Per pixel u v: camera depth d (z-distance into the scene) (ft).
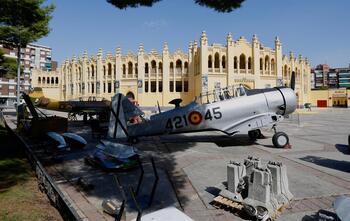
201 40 160.86
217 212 19.57
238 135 61.52
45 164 34.60
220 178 27.76
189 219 14.99
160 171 30.83
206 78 160.04
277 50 178.91
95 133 61.11
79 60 224.33
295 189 23.99
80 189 24.76
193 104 48.34
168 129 47.75
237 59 167.43
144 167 32.68
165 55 186.80
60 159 36.35
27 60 354.74
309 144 49.39
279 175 19.92
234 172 20.16
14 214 18.71
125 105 47.80
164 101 185.98
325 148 45.19
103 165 31.12
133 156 31.55
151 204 20.79
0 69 104.37
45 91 262.06
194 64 181.16
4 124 79.66
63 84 255.50
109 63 202.59
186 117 47.57
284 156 38.63
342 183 25.84
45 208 20.07
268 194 17.90
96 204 21.21
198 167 32.48
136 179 27.73
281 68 180.04
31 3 56.34
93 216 19.06
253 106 48.88
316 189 24.03
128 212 19.36
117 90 193.77
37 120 48.06
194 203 21.22
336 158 37.14
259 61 171.53
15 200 21.42
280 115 47.09
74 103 93.45
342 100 243.81
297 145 48.26
